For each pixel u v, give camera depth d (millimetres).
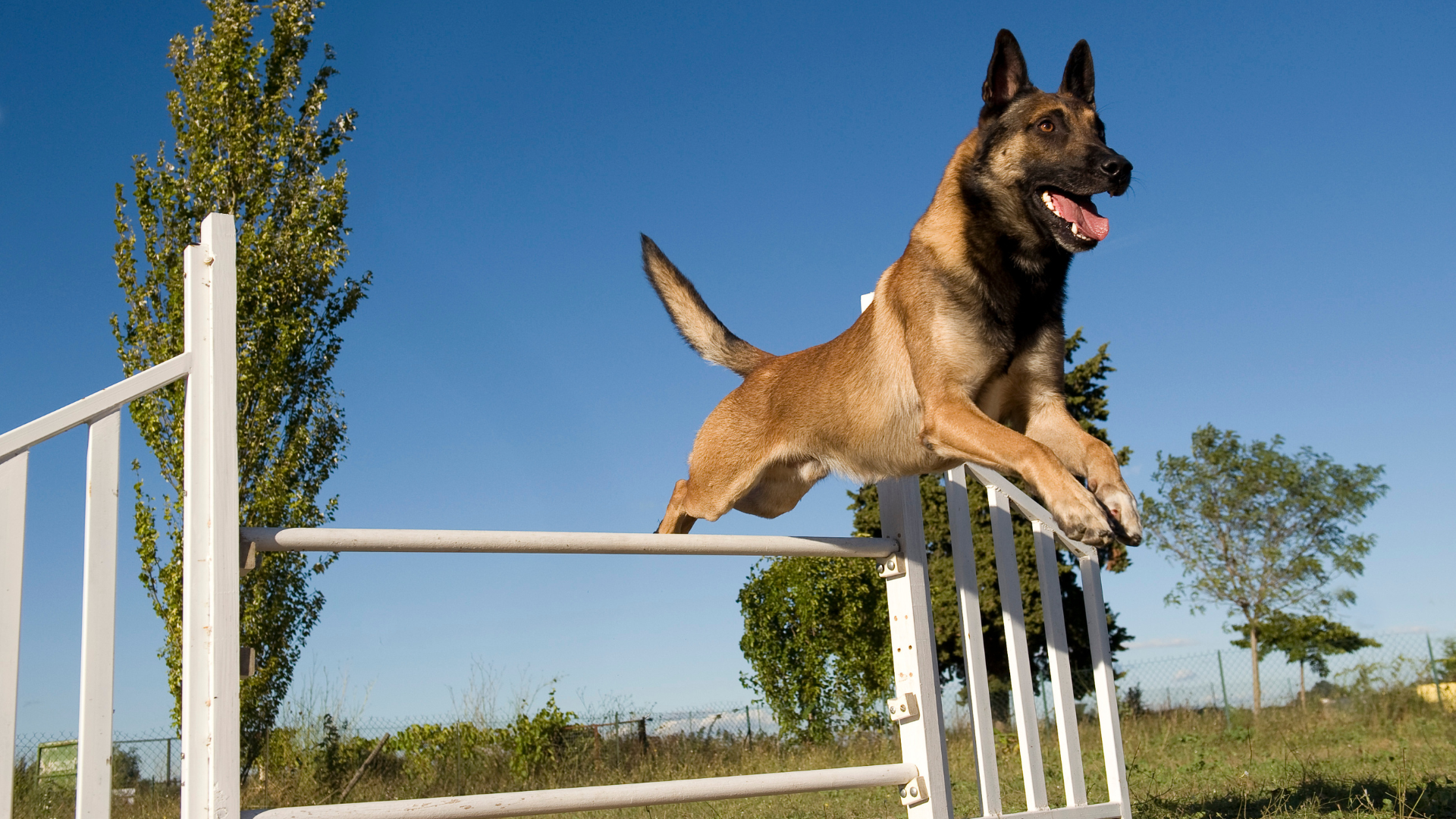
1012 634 4047
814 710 13781
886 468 4074
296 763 11188
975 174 3910
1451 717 13852
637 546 3090
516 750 11492
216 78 12445
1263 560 25406
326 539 2594
